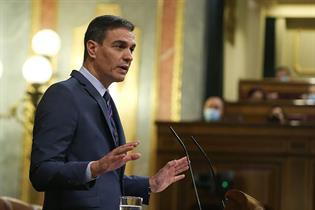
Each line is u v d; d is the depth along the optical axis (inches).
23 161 936.3
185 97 950.4
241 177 759.1
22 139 936.3
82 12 956.6
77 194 306.0
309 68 1467.8
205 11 960.3
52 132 301.7
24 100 935.7
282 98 1123.3
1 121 940.0
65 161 305.6
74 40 951.6
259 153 759.1
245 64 1263.5
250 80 1136.2
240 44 1197.1
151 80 947.3
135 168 933.2
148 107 943.7
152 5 957.2
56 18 955.3
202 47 956.6
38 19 955.3
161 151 775.1
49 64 863.7
